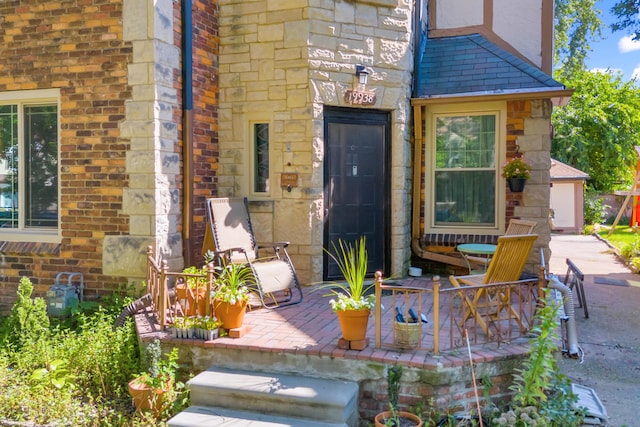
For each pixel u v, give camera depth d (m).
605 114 24.19
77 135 6.23
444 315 5.52
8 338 5.54
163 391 4.22
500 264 4.59
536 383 3.77
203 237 6.86
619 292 8.94
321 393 3.90
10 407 4.42
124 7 5.95
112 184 6.10
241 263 5.66
